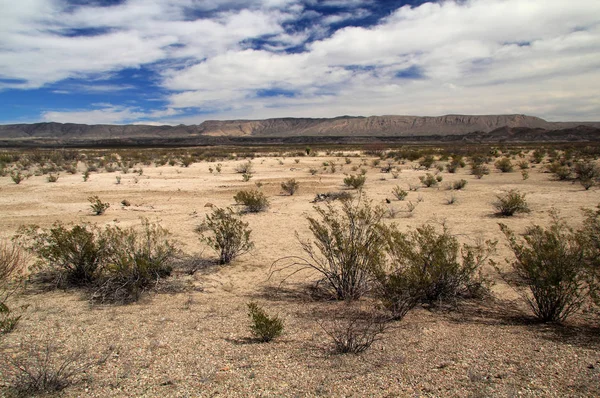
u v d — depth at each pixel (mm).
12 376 3789
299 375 3814
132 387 3605
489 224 11812
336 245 7109
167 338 4953
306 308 6258
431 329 5129
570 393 3215
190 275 8250
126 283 6977
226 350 4543
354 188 21438
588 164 22750
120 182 25109
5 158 41781
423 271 6172
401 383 3545
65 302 6629
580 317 5488
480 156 41750
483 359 4027
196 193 20656
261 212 15141
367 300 6691
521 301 6258
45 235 8625
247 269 8680
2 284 7199
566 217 12016
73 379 3768
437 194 18688
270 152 71812
